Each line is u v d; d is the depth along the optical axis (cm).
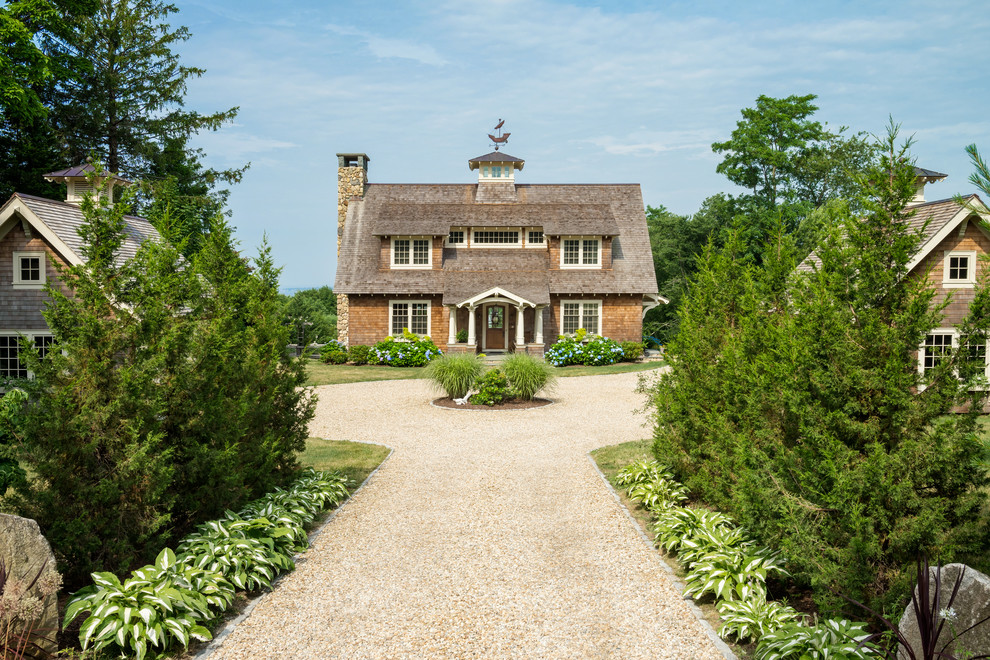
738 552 710
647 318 4916
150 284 726
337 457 1378
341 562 805
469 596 705
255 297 1005
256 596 705
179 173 3600
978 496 558
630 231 3569
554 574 766
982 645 425
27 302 1894
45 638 536
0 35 2195
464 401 2050
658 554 825
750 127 4181
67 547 625
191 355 772
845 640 501
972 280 1755
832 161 3888
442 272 3341
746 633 583
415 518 979
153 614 563
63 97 3209
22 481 663
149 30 3441
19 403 720
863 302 616
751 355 825
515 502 1059
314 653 583
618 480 1130
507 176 3703
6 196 2831
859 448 613
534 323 3375
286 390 1026
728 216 4684
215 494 785
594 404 2055
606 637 611
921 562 544
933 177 1878
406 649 591
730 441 799
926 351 1773
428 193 3738
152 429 700
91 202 705
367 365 3172
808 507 601
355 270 3338
